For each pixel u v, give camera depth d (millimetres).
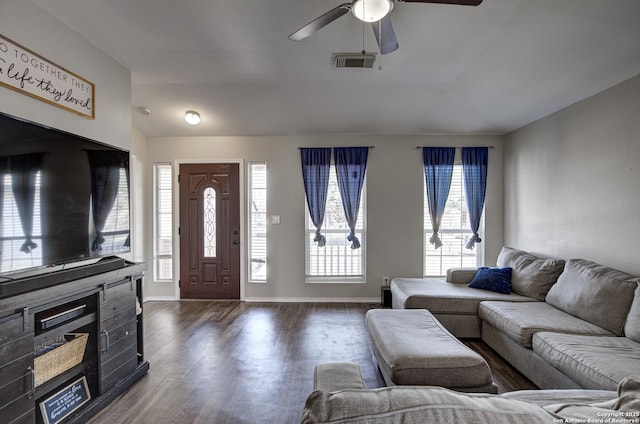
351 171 4820
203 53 2902
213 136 4918
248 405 2285
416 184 4859
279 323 3924
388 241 4867
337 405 712
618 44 2479
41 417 1889
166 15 2336
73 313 2092
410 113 4297
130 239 2824
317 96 3928
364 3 1888
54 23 2236
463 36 2654
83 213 2285
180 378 2650
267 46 2809
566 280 3029
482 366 1956
